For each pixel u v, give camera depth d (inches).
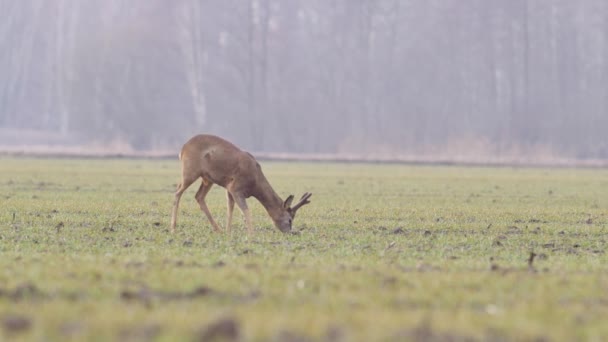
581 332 988.6
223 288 1203.9
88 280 1239.5
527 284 1286.9
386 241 1883.6
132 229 2036.2
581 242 1955.0
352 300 1135.0
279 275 1314.0
